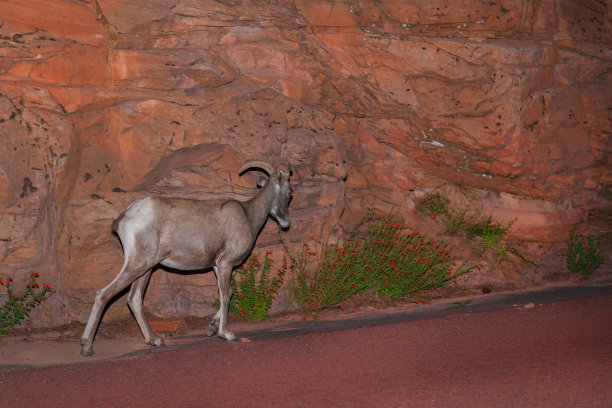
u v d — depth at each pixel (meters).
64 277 7.67
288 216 8.22
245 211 7.49
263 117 9.15
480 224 10.66
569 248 10.80
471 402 5.24
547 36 10.66
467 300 9.27
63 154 7.40
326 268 8.93
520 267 10.52
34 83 7.40
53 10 7.46
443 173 11.11
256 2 9.64
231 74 9.10
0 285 7.10
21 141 7.12
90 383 5.50
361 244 10.04
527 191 10.65
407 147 10.99
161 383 5.55
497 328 7.52
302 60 10.05
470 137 10.25
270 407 5.07
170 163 8.38
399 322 7.90
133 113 8.05
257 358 6.32
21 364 6.08
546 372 5.99
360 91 10.34
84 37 7.73
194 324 8.06
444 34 10.33
